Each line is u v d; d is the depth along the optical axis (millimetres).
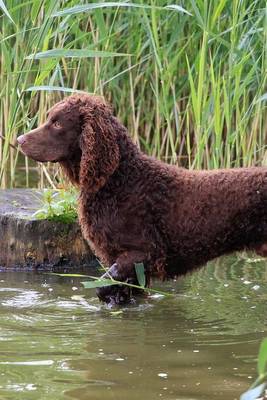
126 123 19906
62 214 15211
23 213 15555
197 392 8891
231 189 12289
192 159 19438
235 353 10242
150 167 12609
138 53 16703
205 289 13633
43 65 15914
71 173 12750
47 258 15281
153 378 9305
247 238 12406
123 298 12664
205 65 16359
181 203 12438
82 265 15469
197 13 14297
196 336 11016
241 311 12289
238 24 14711
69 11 13508
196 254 12531
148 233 12500
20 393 8828
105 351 10312
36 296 13141
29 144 12375
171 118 18297
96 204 12539
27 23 16438
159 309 12438
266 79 16203
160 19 17125
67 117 12359
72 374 9422
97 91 18094
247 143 18359
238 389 8977
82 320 11797
